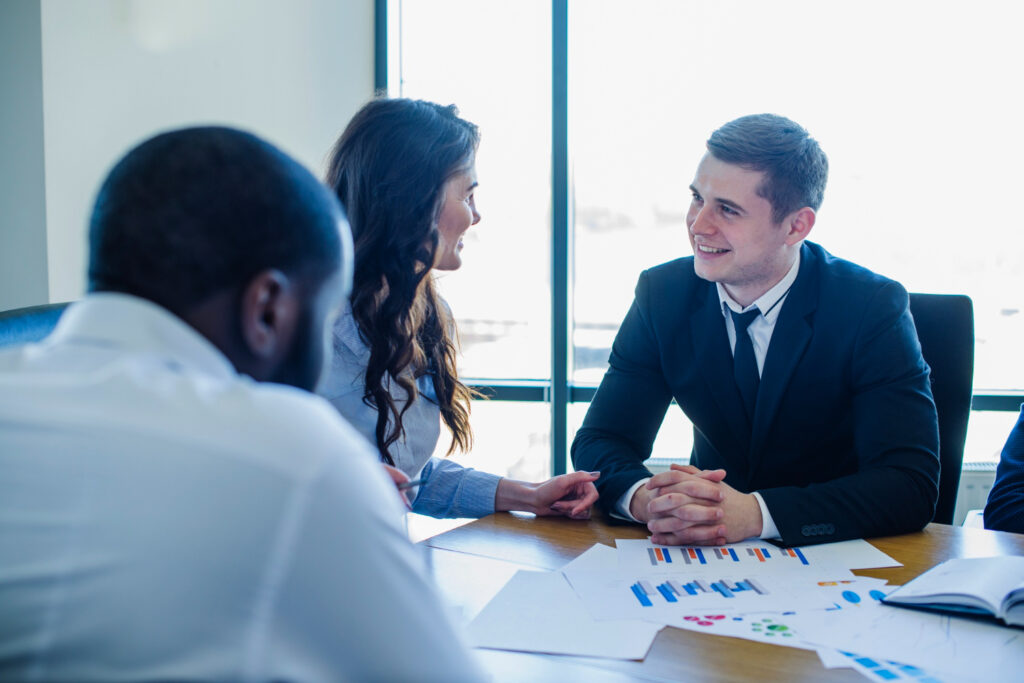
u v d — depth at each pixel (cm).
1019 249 286
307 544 46
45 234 244
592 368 319
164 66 267
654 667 80
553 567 110
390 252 141
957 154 286
